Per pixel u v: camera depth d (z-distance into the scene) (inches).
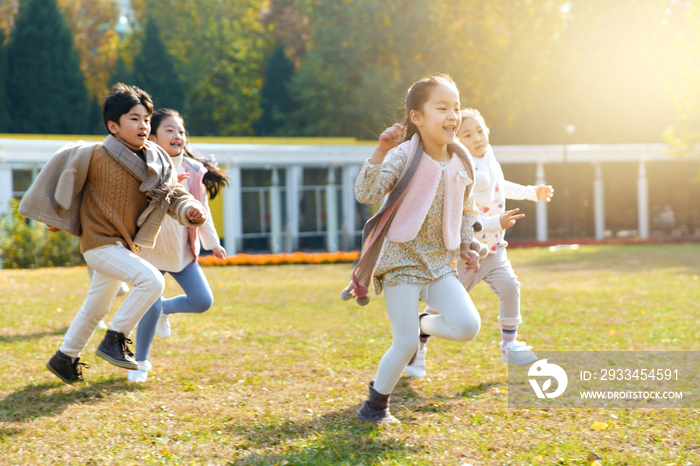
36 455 117.1
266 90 1423.5
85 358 195.9
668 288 396.5
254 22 1462.8
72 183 146.8
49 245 595.5
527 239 1143.6
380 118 1160.2
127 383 169.0
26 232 587.2
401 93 1178.6
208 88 1401.3
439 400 152.7
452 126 128.0
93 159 149.0
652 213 1170.0
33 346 211.5
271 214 859.4
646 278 466.6
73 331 163.0
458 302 129.0
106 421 136.7
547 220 1155.9
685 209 1152.2
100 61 1416.1
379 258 134.7
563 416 139.2
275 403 151.6
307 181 888.3
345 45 1228.5
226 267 611.5
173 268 177.9
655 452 115.3
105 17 1428.4
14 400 150.6
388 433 128.4
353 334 243.9
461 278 183.5
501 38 1255.5
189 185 183.0
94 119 1353.3
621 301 327.0
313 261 664.4
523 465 111.0
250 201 845.8
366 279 135.0
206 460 115.7
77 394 157.3
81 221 153.2
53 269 549.3
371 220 130.9
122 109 149.8
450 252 136.2
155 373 180.5
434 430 130.3
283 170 877.2
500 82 1242.6
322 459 114.1
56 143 683.4
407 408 146.6
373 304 337.4
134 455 118.0
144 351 175.0
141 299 151.0
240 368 186.9
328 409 146.2
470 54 1230.3
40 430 129.9
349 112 1218.0
